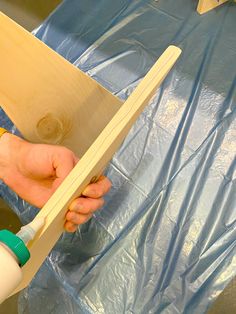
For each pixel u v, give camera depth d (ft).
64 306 2.02
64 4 2.70
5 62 1.69
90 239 2.05
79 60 2.52
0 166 1.89
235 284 2.11
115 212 2.07
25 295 2.10
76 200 1.29
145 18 2.61
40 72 1.69
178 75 2.36
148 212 2.05
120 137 1.30
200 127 2.22
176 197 2.06
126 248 2.00
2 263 0.88
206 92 2.31
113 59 2.50
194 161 2.13
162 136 2.21
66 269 2.02
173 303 1.87
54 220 1.09
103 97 1.77
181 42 2.49
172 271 1.93
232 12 2.56
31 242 1.05
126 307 1.89
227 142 2.17
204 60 2.41
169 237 1.99
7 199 2.25
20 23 2.96
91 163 1.13
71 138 1.97
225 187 2.06
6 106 1.87
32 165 1.78
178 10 2.60
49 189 1.85
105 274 1.97
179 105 2.28
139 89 1.23
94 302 1.92
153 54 2.48
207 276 1.89
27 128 1.93
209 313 2.10
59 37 2.61
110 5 2.67
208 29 2.52
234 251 1.93
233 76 2.34
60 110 1.84
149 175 2.13
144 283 1.92
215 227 1.98
